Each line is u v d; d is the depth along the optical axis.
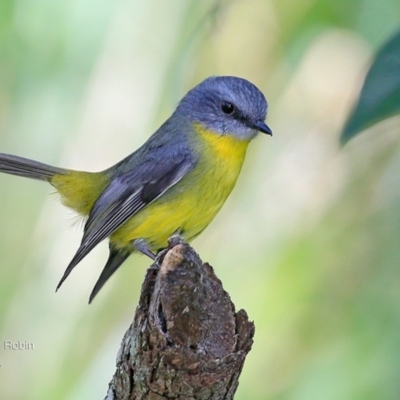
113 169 9.73
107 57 11.08
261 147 11.14
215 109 9.09
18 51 11.14
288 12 10.98
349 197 10.69
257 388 9.96
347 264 10.34
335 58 10.89
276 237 10.73
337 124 10.91
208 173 8.98
